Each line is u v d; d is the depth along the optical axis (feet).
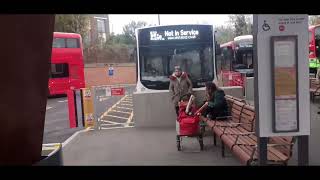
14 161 12.14
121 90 44.01
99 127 40.37
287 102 17.25
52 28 12.16
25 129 12.04
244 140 22.68
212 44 46.68
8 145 11.62
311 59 79.30
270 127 17.48
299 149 17.89
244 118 26.89
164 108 39.86
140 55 47.06
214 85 30.50
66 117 58.59
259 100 17.37
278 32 16.92
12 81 10.79
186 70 46.65
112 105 70.28
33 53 11.48
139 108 40.01
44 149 15.47
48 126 48.88
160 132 36.76
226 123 28.37
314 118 41.37
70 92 40.14
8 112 11.00
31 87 11.81
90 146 31.42
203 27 46.73
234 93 40.37
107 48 190.08
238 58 103.04
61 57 96.53
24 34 10.80
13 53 10.48
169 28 46.70
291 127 17.42
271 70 17.11
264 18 16.87
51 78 94.38
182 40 46.57
